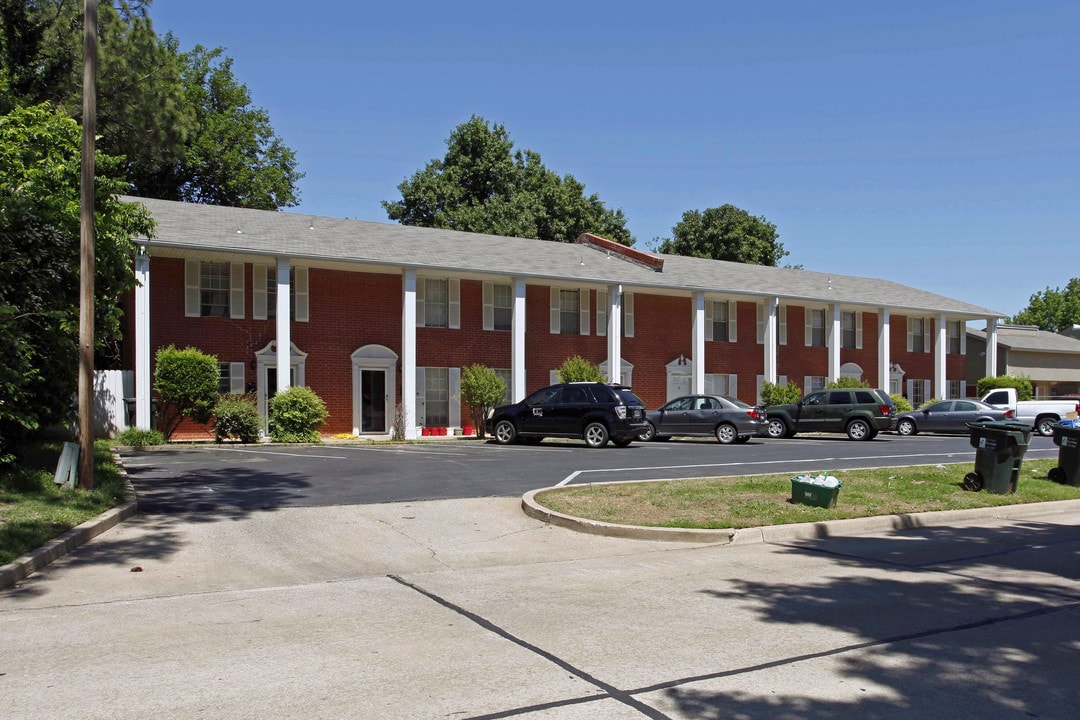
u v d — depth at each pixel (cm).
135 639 601
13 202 1275
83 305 1176
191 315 2466
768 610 695
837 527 1095
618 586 780
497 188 5394
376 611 683
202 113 4141
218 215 2722
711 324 3441
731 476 1483
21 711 464
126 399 2238
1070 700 500
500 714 465
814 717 469
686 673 536
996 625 658
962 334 4288
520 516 1143
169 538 970
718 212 5972
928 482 1452
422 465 1688
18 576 775
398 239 2916
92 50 1181
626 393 2266
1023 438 1370
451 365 2891
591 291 3173
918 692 509
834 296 3562
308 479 1455
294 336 2622
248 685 506
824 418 2788
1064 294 9131
